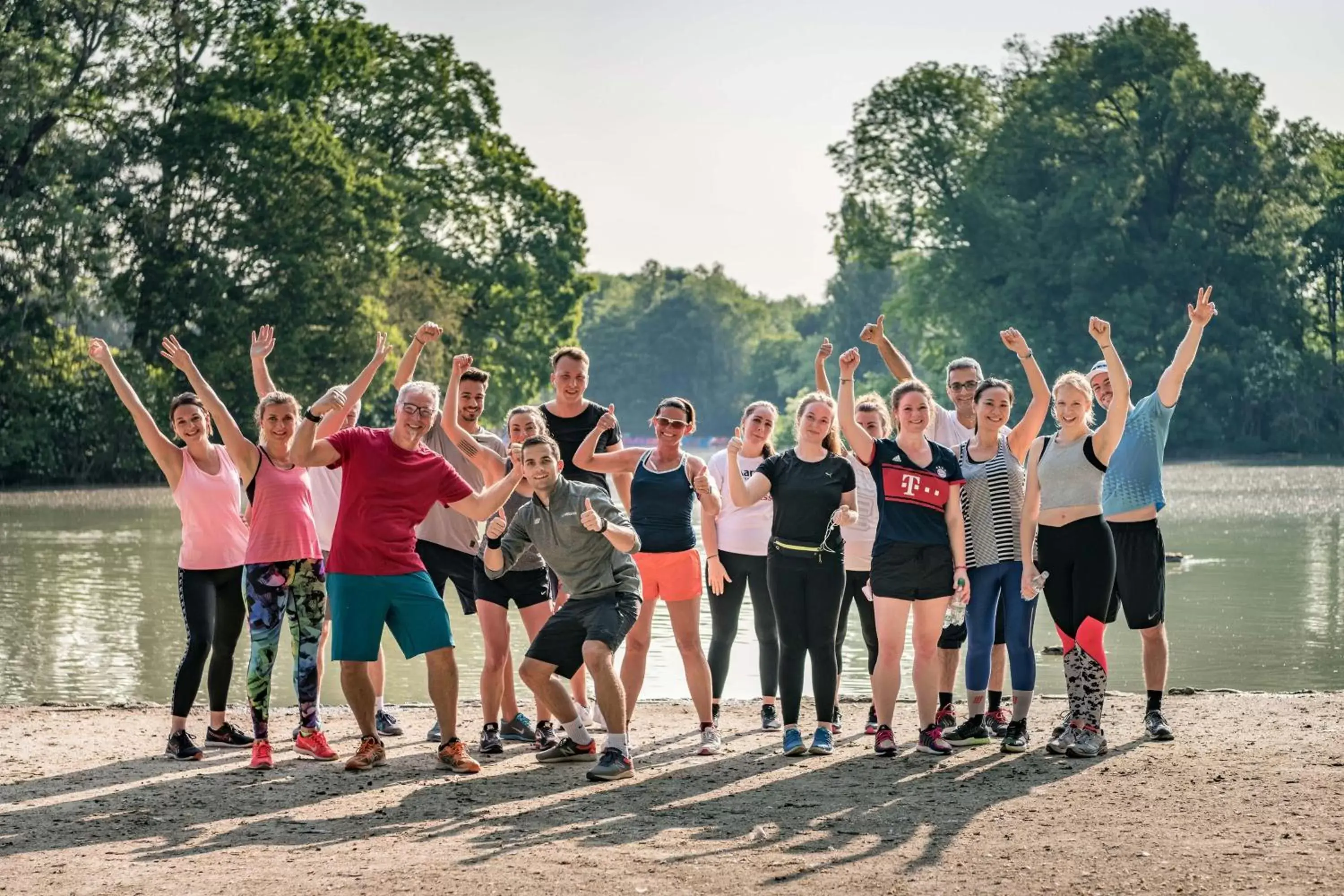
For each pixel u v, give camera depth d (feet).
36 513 113.91
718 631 30.58
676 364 535.60
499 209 202.49
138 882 18.56
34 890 18.26
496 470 27.86
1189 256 227.40
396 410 25.29
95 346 26.68
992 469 26.86
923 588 26.17
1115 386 25.53
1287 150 236.43
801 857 19.38
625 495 29.09
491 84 196.03
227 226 160.97
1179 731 28.22
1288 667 41.57
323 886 18.22
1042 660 43.14
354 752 27.68
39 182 146.20
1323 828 20.25
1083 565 25.89
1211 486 153.58
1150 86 232.73
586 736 26.27
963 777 24.43
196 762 26.71
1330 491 141.49
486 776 25.13
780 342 535.60
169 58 164.14
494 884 18.17
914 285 252.42
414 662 43.27
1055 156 234.58
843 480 26.58
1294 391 232.73
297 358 161.58
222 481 27.35
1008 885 17.92
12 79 142.82
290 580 26.55
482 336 199.72
